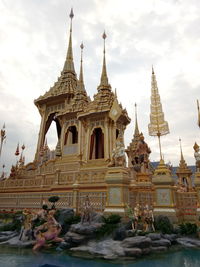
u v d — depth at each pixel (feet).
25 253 42.47
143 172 79.30
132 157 101.30
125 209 51.93
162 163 60.29
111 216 49.65
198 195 57.98
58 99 132.77
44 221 55.16
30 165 117.60
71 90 128.47
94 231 45.96
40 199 73.92
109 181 55.98
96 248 41.47
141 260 35.60
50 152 127.95
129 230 44.70
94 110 97.86
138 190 61.87
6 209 83.66
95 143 107.76
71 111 112.16
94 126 100.32
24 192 82.89
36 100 140.56
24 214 55.83
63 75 140.05
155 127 68.90
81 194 62.95
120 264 33.71
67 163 95.66
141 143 87.25
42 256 39.93
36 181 84.79
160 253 39.52
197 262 34.27
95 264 34.04
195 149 64.90
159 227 48.06
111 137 93.61
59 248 44.50
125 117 100.99
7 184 92.94
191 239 47.67
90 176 74.33
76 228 46.26
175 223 52.21
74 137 119.14
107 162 85.05
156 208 56.08
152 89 74.84
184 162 131.13
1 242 52.49
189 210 60.13
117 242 42.37
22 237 51.60
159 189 57.52
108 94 101.96
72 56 149.69
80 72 128.57
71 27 160.97
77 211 60.23
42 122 135.64
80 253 40.86
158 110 70.90
